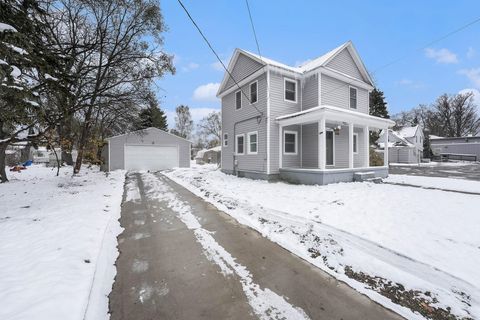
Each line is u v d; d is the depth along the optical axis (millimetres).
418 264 3170
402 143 34500
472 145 37375
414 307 2506
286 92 12266
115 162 19000
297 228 4656
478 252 3453
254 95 12516
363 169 11094
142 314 2387
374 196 7223
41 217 5172
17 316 2127
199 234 4578
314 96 12109
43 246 3652
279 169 11547
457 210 5562
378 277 3045
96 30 11195
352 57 13977
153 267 3336
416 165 26984
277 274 3154
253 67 12719
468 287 2699
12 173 15930
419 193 7668
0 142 7555
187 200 7480
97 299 2605
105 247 3957
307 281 2992
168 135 20953
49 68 6664
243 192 8266
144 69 12148
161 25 12148
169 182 11648
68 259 3279
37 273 2879
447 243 3752
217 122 45688
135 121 14680
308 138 12266
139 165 19812
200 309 2467
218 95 15805
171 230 4820
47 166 24500
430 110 51562
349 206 6062
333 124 12258
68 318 2186
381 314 2406
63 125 10781
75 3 9883
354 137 14125
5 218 5086
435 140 41344
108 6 10734
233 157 14273
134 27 11961
